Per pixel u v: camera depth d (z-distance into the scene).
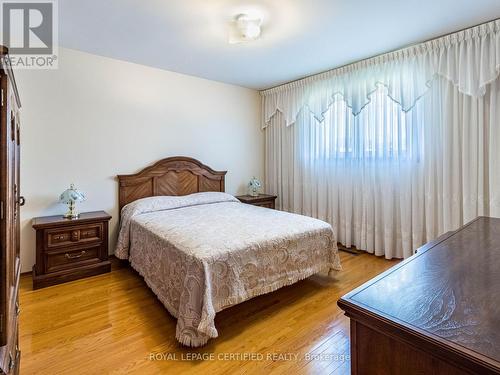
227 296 1.94
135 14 2.33
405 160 3.16
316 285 2.69
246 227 2.51
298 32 2.67
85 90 3.17
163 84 3.76
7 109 0.84
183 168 3.95
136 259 2.85
